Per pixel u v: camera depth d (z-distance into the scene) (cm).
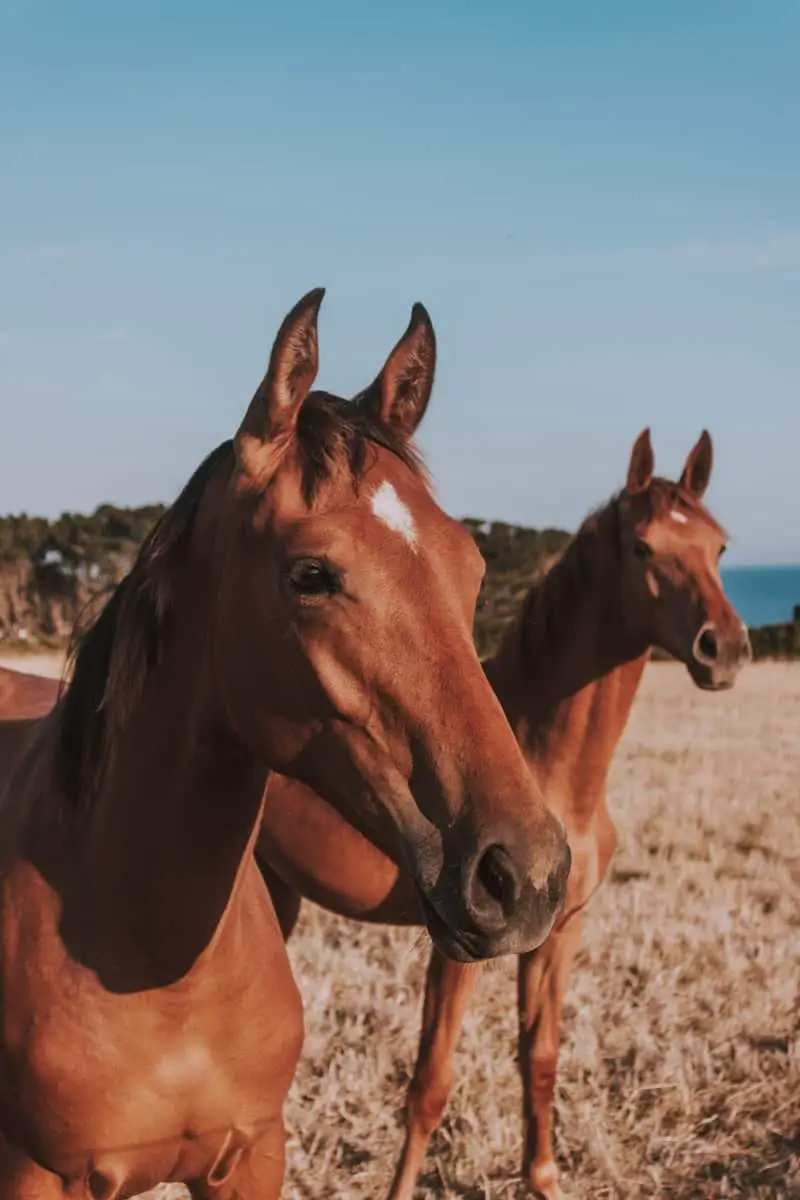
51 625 2500
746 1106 450
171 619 230
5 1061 233
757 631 3089
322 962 558
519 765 189
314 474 203
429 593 197
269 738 212
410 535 201
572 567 437
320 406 214
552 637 429
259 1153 253
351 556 196
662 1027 504
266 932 257
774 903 687
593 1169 413
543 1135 401
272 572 203
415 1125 392
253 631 206
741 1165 410
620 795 973
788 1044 487
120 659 233
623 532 441
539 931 181
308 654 199
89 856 234
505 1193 405
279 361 203
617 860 759
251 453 206
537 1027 405
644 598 436
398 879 418
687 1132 430
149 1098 231
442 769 189
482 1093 459
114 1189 237
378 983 535
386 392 227
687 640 437
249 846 238
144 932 228
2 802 271
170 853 226
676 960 574
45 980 230
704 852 789
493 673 446
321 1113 436
